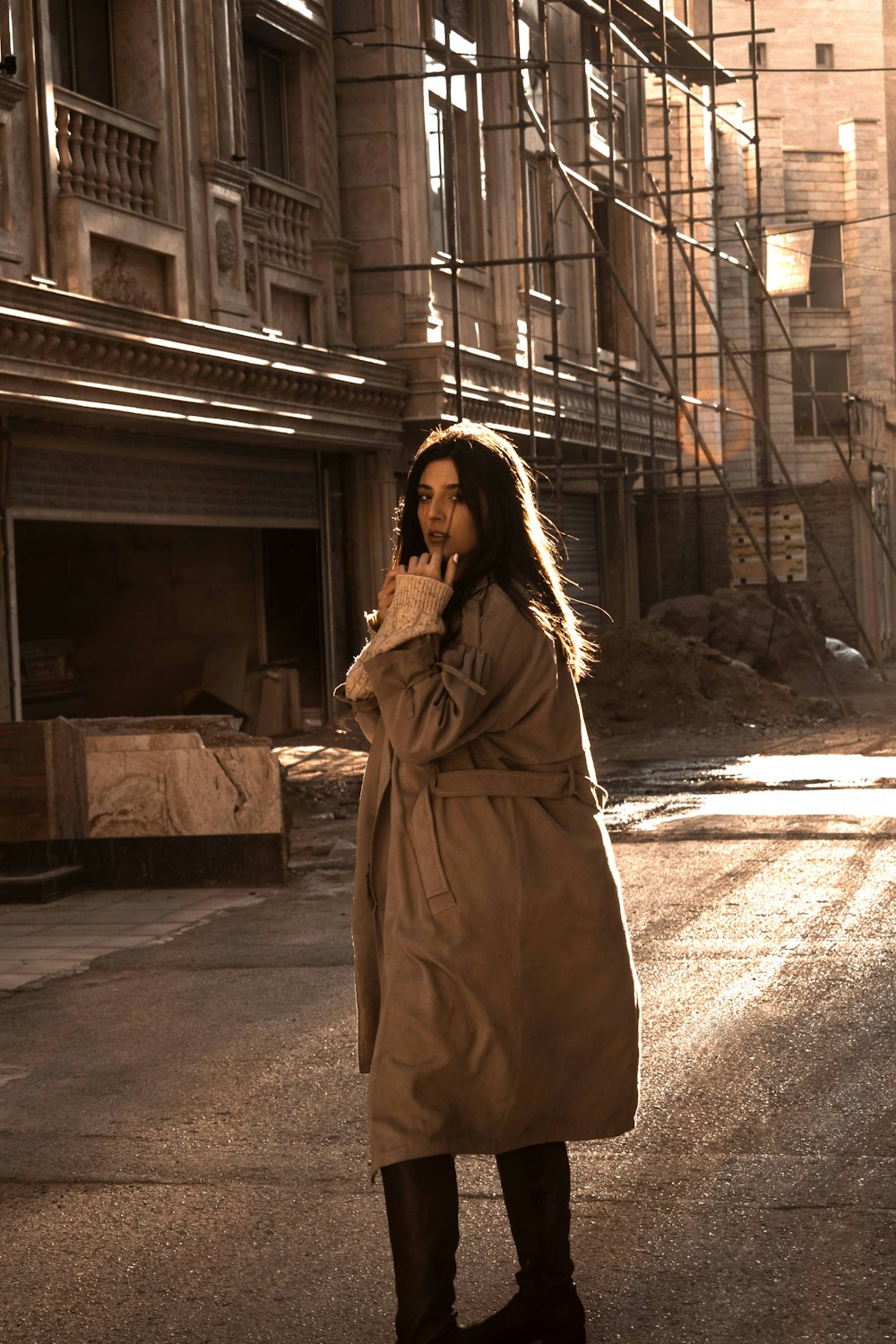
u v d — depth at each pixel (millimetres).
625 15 23312
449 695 2699
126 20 13297
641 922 7227
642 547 27578
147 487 13703
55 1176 4137
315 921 7852
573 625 2992
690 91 26984
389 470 17297
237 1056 5277
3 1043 5652
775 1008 5512
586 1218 3658
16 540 16609
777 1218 3607
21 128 11414
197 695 16641
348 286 16953
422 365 17016
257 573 17094
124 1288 3381
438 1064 2723
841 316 36938
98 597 17125
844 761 14484
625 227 25953
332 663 17141
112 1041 5598
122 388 11883
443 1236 2678
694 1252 3438
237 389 13633
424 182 17453
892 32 42562
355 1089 4820
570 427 21984
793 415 35906
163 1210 3848
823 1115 4320
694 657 19109
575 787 2904
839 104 42750
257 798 8914
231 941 7430
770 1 42625
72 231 11875
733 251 34344
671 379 21875
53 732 9094
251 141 15719
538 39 21734
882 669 23828
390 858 2852
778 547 30625
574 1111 2844
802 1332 3035
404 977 2760
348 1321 3166
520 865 2791
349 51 17000
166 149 13398
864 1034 5133
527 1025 2779
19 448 11922
